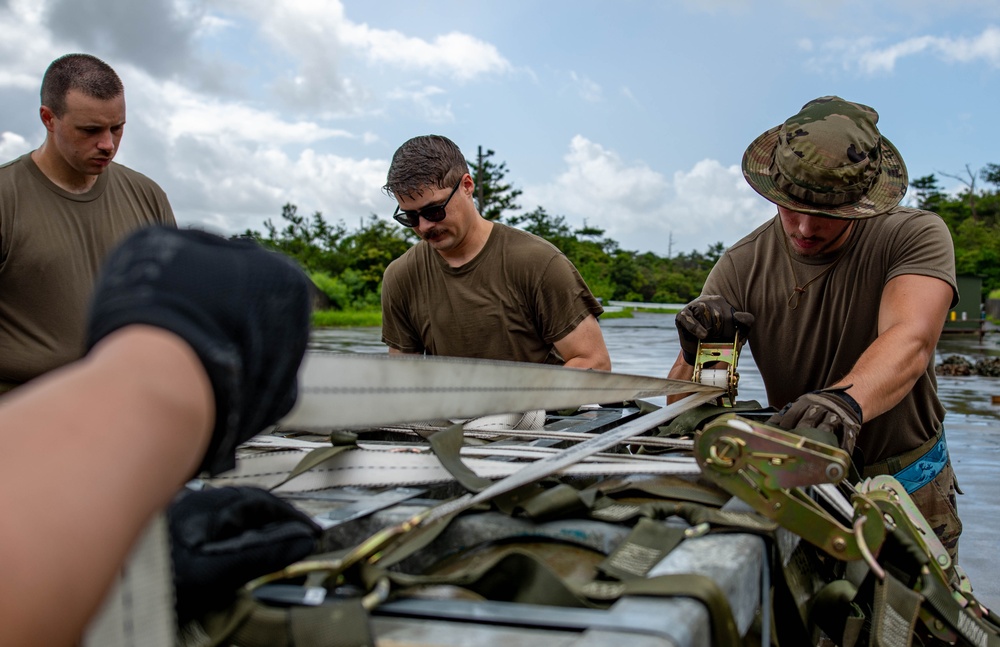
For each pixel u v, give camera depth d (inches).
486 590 31.0
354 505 41.0
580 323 104.1
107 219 110.0
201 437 17.1
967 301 1302.9
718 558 32.7
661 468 46.5
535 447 54.7
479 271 105.7
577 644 24.1
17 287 101.8
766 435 37.7
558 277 102.9
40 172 104.2
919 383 85.0
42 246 102.2
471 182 104.3
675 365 84.1
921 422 86.9
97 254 108.2
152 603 19.4
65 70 100.4
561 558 37.4
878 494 47.3
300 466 44.1
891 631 38.7
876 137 75.0
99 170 105.4
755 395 382.3
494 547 39.6
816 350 88.0
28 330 102.5
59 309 103.8
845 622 43.7
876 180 76.0
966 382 507.8
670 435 63.7
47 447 14.4
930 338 70.3
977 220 2770.7
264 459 46.6
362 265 2123.5
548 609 27.1
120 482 14.9
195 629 27.6
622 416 73.8
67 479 14.2
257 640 26.1
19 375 102.1
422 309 111.0
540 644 24.7
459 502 36.6
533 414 68.2
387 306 115.1
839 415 52.1
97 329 18.1
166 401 16.3
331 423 35.5
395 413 37.4
